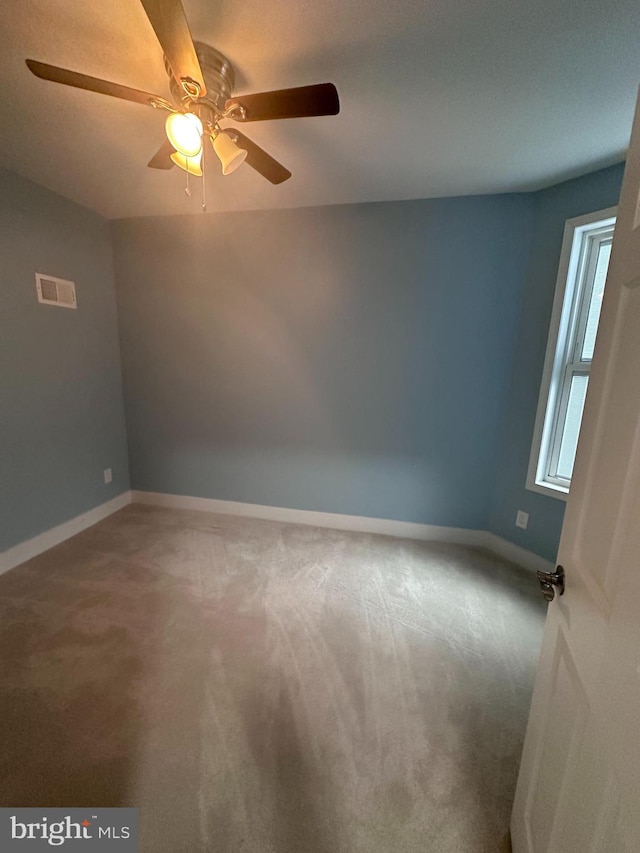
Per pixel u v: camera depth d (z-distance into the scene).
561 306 2.05
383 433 2.63
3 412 2.12
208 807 1.06
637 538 0.55
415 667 1.57
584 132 1.56
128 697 1.39
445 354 2.42
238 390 2.82
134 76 1.32
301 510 2.89
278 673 1.51
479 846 1.00
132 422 3.08
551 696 0.82
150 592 2.01
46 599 1.93
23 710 1.33
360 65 1.24
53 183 2.19
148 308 2.84
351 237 2.40
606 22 1.06
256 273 2.60
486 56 1.19
